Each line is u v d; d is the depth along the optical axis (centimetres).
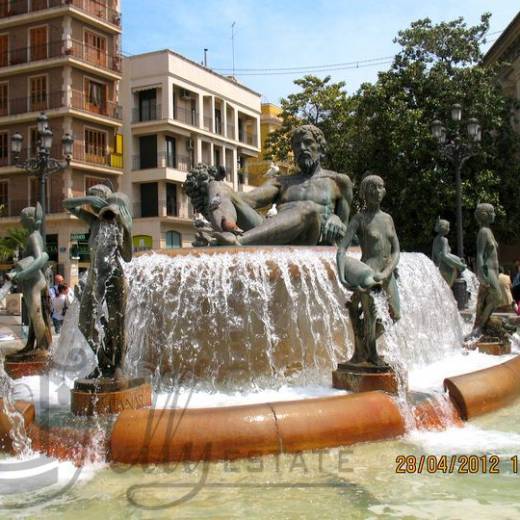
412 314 825
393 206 2717
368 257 614
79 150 3853
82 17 3834
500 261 3331
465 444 514
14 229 3281
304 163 926
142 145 4206
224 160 4747
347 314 714
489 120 2652
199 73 4416
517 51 3259
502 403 627
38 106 3834
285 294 673
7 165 3894
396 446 504
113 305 539
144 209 4222
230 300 664
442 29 2745
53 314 1442
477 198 2578
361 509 390
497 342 920
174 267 674
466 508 391
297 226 824
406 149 2633
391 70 2819
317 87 3177
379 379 575
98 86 4050
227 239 784
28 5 3872
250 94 5075
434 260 1421
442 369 779
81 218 566
